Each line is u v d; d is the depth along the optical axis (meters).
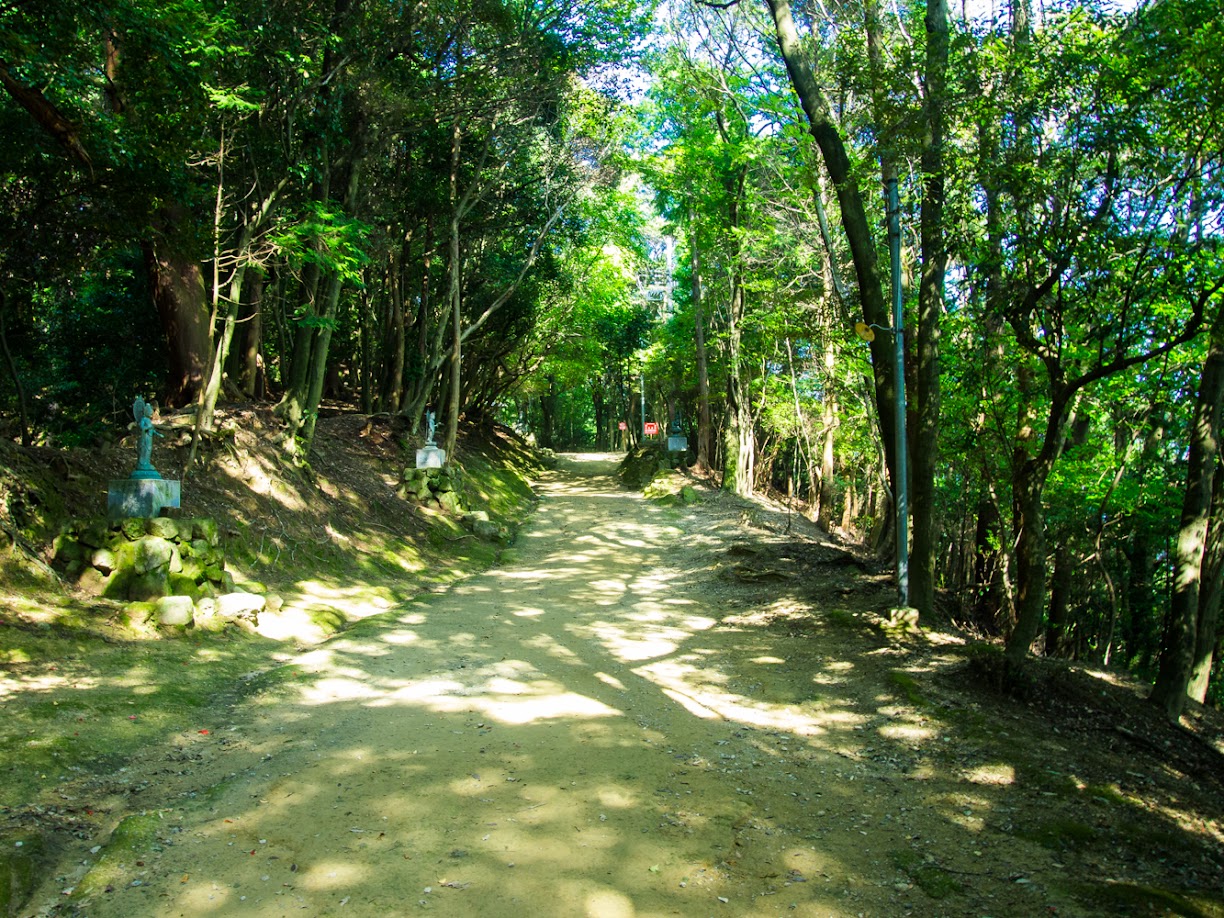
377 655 9.72
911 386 12.27
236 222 15.72
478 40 19.73
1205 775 7.29
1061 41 8.00
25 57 8.86
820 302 18.69
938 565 20.64
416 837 5.10
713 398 33.09
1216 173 7.61
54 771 5.64
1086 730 7.79
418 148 23.06
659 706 8.27
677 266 39.03
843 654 10.04
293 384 16.80
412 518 18.55
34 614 8.09
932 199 9.84
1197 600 9.05
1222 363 8.84
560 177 25.14
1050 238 7.96
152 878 4.52
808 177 13.87
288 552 13.30
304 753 6.48
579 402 67.25
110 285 18.97
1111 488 13.66
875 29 10.84
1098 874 5.08
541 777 6.14
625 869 4.83
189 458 12.94
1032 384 10.99
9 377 17.53
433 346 25.06
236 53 12.30
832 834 5.52
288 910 4.26
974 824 5.73
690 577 16.12
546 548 19.72
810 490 32.69
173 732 6.77
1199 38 6.80
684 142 25.55
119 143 10.34
